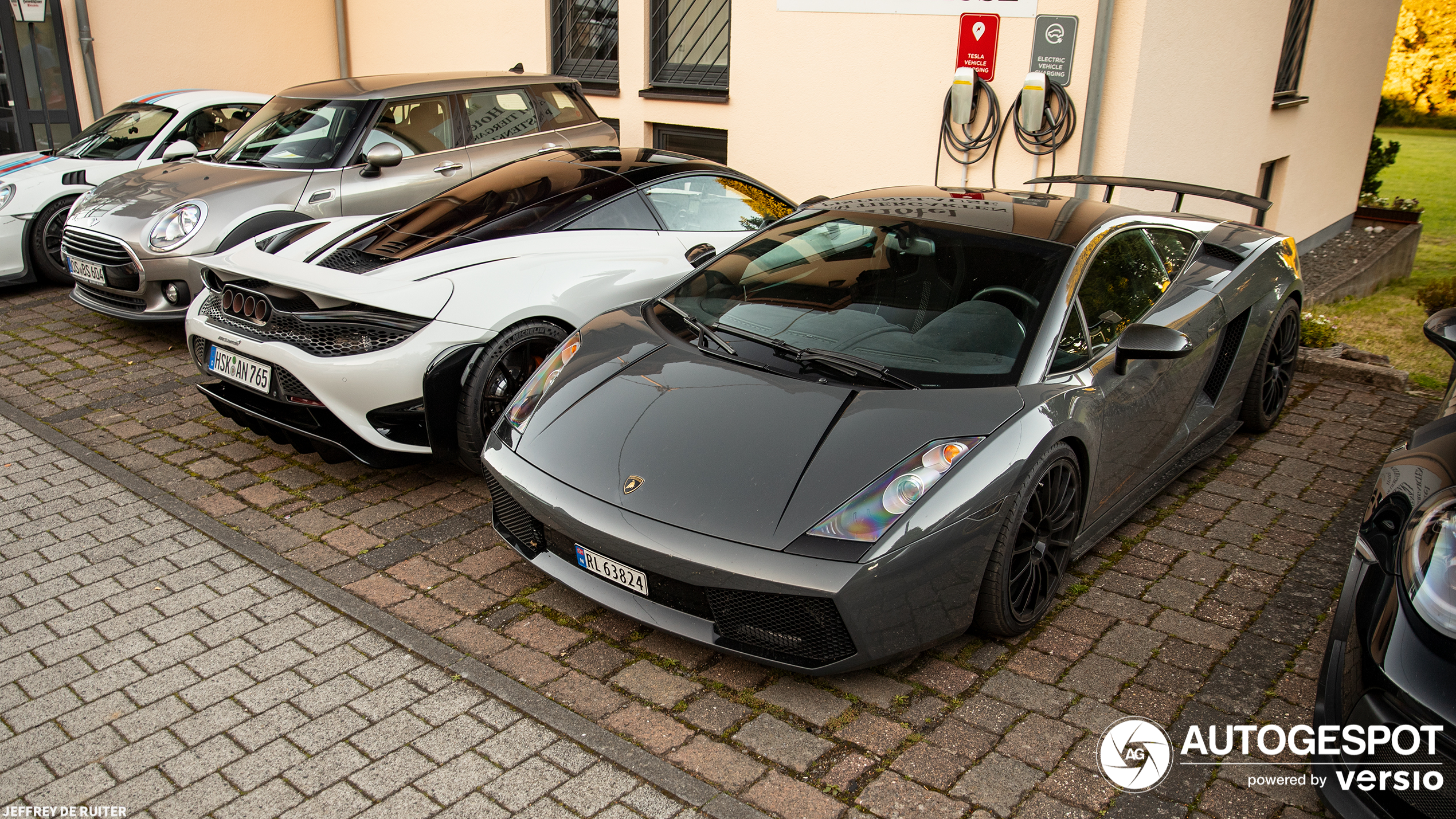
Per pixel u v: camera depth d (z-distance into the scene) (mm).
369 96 6254
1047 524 2969
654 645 2967
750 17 7430
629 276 4258
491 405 3863
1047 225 3504
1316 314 6238
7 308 6660
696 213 4887
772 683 2787
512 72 7781
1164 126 6121
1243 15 6609
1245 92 6930
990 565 2748
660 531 2592
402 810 2281
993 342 3029
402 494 3984
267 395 3777
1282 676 2836
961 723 2617
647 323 3494
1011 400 2830
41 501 3881
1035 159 6242
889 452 2650
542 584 3312
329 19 10555
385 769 2424
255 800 2314
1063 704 2703
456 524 3734
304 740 2525
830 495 2559
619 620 3098
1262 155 7461
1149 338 3082
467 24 9500
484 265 3963
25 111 8805
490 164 6617
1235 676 2836
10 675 2793
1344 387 5324
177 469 4184
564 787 2363
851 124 7082
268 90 10188
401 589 3260
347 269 3900
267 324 3832
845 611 2455
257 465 4242
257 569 3398
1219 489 4066
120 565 3408
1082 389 3018
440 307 3684
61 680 2773
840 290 3348
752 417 2834
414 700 2697
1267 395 4539
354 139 6082
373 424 3664
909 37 6625
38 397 5039
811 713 2654
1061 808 2316
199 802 2309
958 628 2742
